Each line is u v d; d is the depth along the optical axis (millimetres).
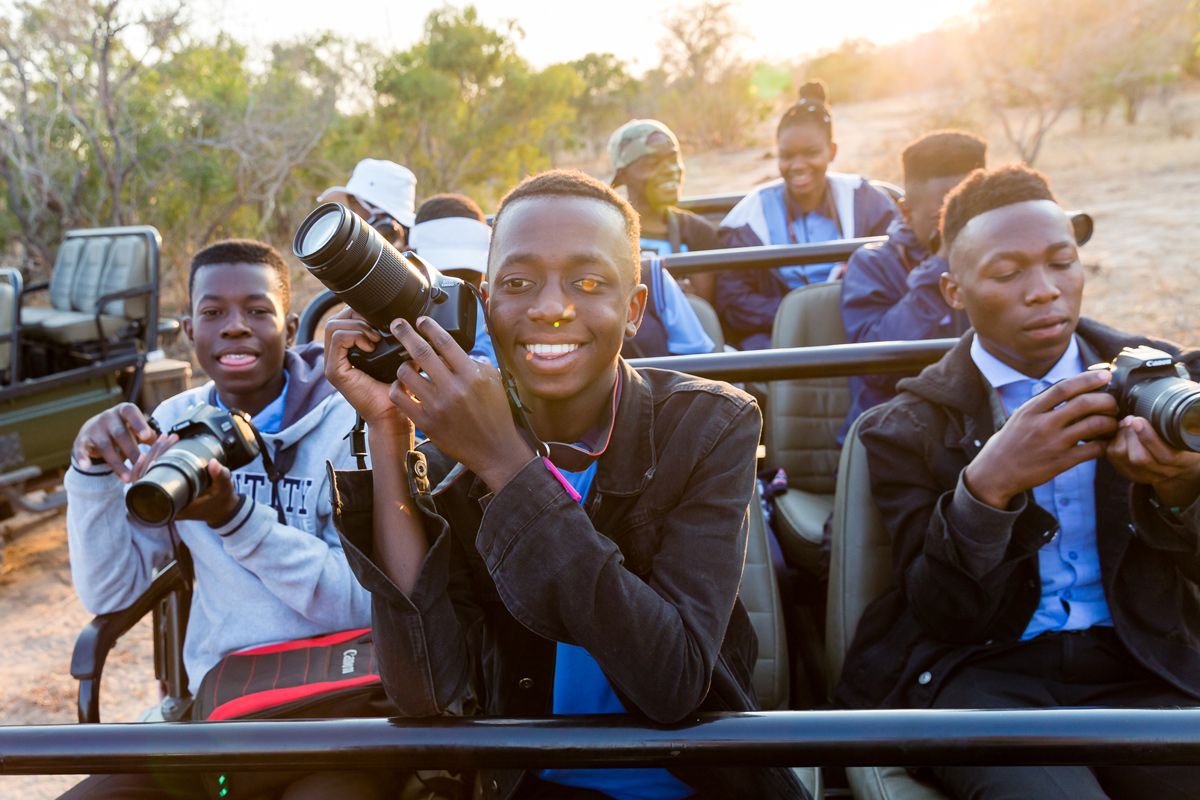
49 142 11180
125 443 1793
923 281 2834
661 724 1155
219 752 1146
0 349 5848
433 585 1261
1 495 5418
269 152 13008
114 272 6270
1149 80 18359
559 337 1270
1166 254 9258
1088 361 1891
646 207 4359
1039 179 1859
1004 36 18828
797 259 3193
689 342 3113
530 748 1139
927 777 1715
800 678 2482
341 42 15641
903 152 3146
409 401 1190
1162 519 1569
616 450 1362
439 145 16609
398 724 1160
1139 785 1616
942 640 1778
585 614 1166
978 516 1565
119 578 1884
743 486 1343
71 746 1151
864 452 2004
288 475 1963
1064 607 1782
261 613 1878
